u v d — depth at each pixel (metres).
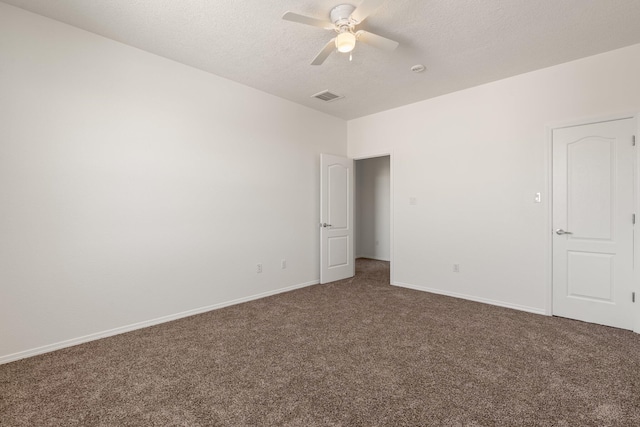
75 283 2.71
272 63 3.34
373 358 2.45
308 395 1.97
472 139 3.98
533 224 3.53
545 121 3.44
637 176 2.92
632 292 2.98
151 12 2.46
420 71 3.50
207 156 3.58
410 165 4.60
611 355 2.47
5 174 2.39
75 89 2.69
